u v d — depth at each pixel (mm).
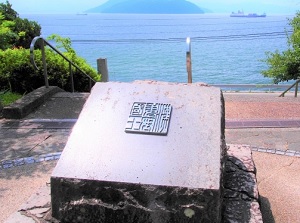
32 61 6371
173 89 3334
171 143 2910
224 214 2842
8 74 8023
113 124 3090
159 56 33094
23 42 13055
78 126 3111
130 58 31172
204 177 2658
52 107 6578
